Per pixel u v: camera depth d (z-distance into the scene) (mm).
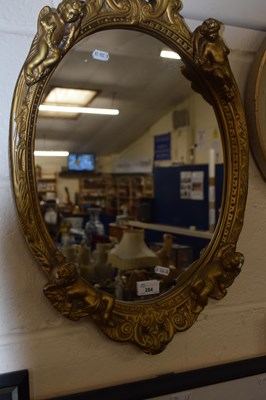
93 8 787
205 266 917
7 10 758
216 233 939
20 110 742
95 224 1200
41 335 801
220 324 977
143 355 895
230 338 989
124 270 945
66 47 766
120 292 865
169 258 1029
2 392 754
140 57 945
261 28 1012
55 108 880
